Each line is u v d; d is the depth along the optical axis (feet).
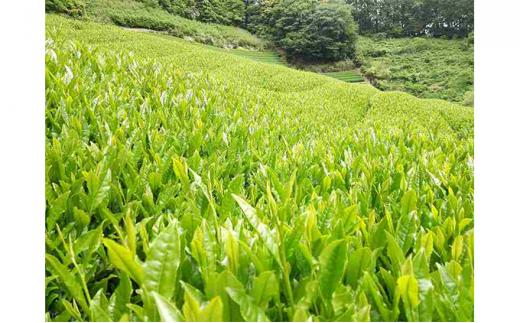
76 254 4.56
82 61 16.69
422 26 163.22
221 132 10.05
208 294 3.43
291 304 3.62
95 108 10.91
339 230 4.51
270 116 19.57
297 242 4.25
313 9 146.61
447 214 6.72
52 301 4.82
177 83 18.31
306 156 10.23
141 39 86.84
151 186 6.73
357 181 8.50
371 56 155.84
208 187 6.03
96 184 5.68
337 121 42.06
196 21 144.87
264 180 7.67
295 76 83.66
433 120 53.83
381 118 54.54
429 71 136.46
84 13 106.42
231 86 26.78
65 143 7.52
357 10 167.94
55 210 5.15
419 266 3.87
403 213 5.65
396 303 3.69
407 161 10.64
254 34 153.48
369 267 4.08
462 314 3.74
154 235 4.84
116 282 5.16
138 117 10.41
